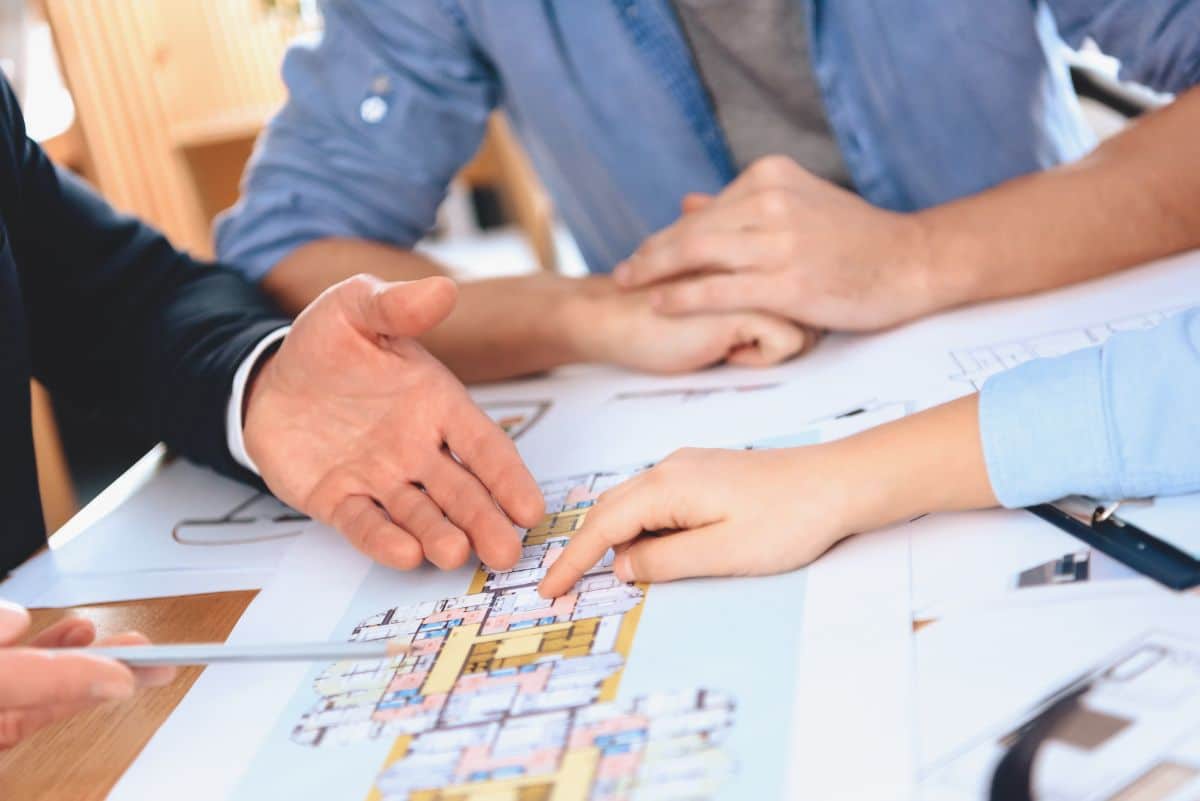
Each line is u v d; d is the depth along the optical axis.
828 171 1.05
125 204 1.86
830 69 0.99
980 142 0.98
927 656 0.47
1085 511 0.54
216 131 1.92
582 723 0.48
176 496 0.81
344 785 0.47
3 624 0.52
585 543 0.58
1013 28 0.93
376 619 0.60
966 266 0.80
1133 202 0.79
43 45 1.83
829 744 0.43
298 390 0.71
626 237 1.14
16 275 0.80
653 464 0.71
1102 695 0.42
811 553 0.55
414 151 1.05
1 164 0.86
